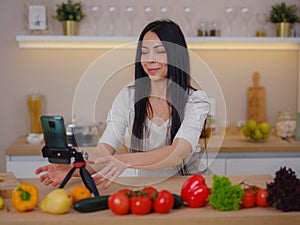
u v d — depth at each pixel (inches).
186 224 57.3
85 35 137.2
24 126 139.1
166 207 57.8
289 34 135.6
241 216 57.5
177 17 138.6
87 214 58.4
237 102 143.3
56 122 65.2
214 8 139.5
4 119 138.3
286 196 58.6
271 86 143.9
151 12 131.5
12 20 135.5
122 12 137.3
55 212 58.0
